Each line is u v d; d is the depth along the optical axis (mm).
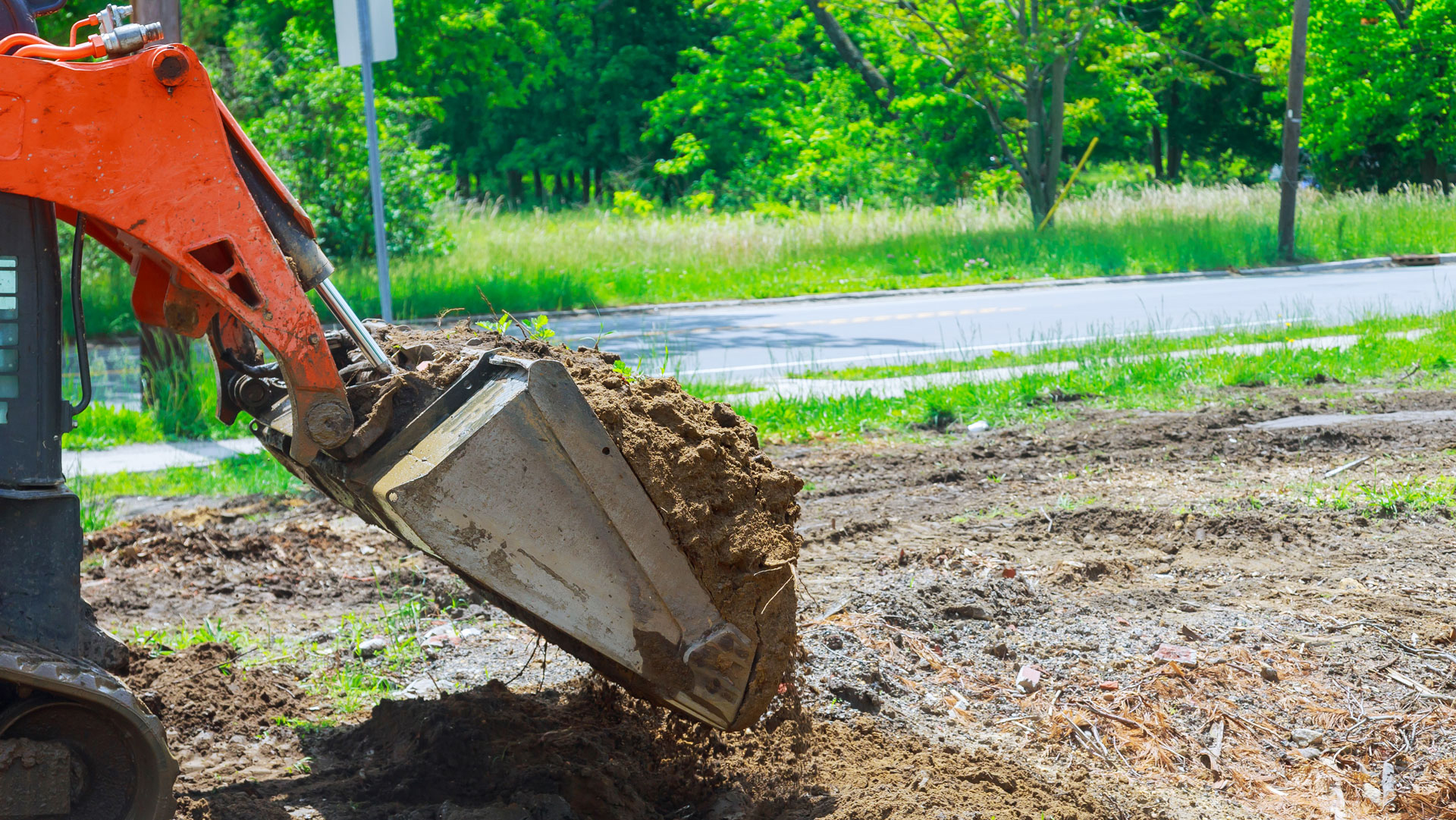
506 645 5340
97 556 6809
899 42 38375
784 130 42406
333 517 7812
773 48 44406
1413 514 7242
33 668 2828
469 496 3230
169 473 9086
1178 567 6391
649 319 18750
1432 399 11102
